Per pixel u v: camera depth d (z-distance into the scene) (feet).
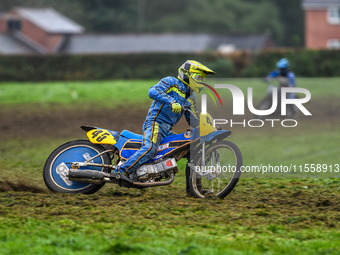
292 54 497.05
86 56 542.98
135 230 65.10
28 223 66.64
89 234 62.23
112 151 85.76
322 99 257.14
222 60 508.53
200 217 72.84
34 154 136.98
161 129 82.74
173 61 544.62
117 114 228.84
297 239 63.77
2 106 258.98
